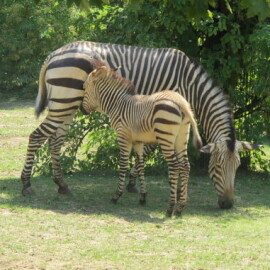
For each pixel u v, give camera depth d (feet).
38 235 31.65
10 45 109.40
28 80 110.42
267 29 47.52
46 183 46.52
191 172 53.16
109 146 53.16
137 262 27.63
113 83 39.65
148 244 30.66
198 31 52.39
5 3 111.75
